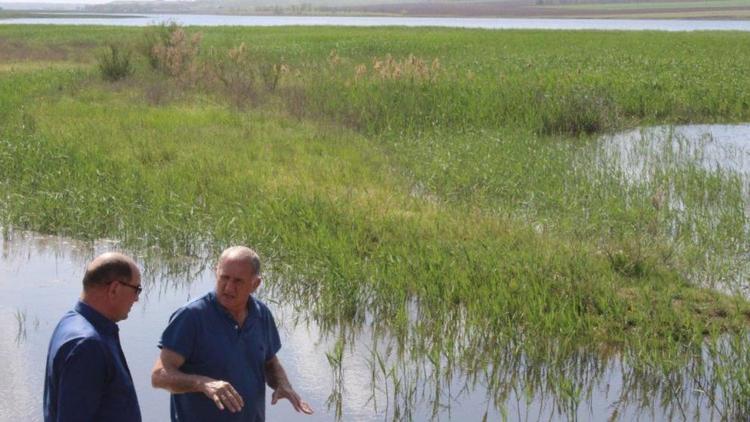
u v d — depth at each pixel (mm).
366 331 9039
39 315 9336
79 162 15227
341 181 14562
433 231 11672
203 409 4984
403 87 24203
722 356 7984
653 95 25672
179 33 30609
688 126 23625
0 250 11531
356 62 35625
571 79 27719
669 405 7523
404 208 12922
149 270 10875
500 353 8438
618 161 17547
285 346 8664
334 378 8008
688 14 167625
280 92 24516
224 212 12422
